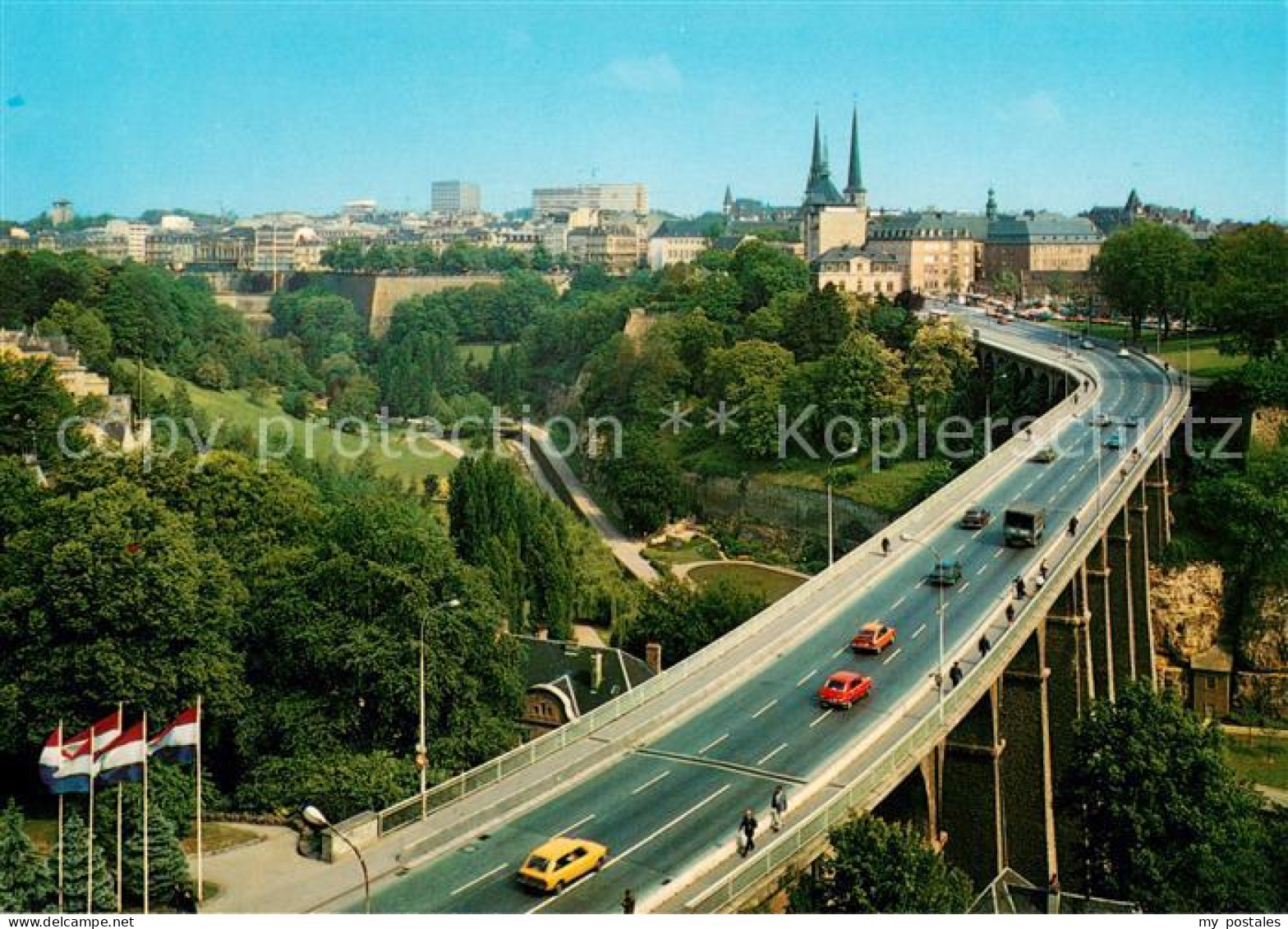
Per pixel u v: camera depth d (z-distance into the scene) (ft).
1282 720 644.27
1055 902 325.62
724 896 262.88
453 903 265.95
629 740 349.82
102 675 365.20
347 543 453.58
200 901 282.97
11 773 378.12
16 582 387.14
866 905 269.85
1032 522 519.19
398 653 393.50
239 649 422.82
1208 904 346.95
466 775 316.19
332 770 359.87
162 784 339.98
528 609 636.89
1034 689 421.18
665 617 570.05
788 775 323.37
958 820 383.86
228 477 505.66
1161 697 402.11
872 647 412.77
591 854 276.62
